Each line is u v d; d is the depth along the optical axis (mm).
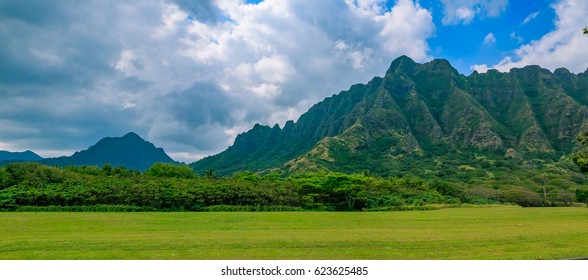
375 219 41562
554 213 50094
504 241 23484
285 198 67312
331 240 23297
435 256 19656
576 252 20438
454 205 69375
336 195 75125
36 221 37125
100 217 42094
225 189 64062
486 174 164375
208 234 26750
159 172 90938
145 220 39000
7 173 62281
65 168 79500
